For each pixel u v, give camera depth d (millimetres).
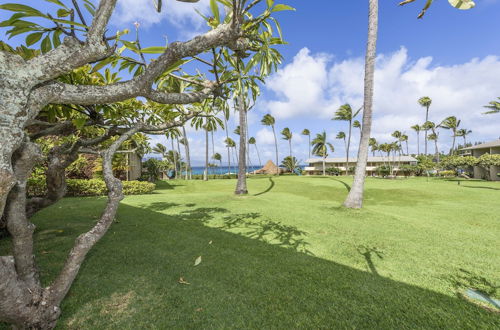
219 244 4684
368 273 3494
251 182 23812
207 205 9625
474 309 2621
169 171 47031
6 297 1403
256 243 4797
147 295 2746
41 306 1674
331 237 5312
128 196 12953
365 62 9180
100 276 3152
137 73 2104
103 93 1379
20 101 1148
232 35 1580
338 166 54938
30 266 1735
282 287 3033
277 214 7828
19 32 1312
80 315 2330
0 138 1104
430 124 48844
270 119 51375
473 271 3615
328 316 2463
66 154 2965
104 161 1941
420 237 5359
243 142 13875
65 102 1326
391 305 2680
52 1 1188
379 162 52125
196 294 2807
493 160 23516
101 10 1233
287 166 60156
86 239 1752
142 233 5289
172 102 1773
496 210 9086
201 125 3449
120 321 2273
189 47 1507
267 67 1814
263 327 2275
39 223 5996
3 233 4648
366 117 9188
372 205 10922
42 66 1189
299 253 4266
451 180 27281
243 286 3031
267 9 1576
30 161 1577
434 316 2488
